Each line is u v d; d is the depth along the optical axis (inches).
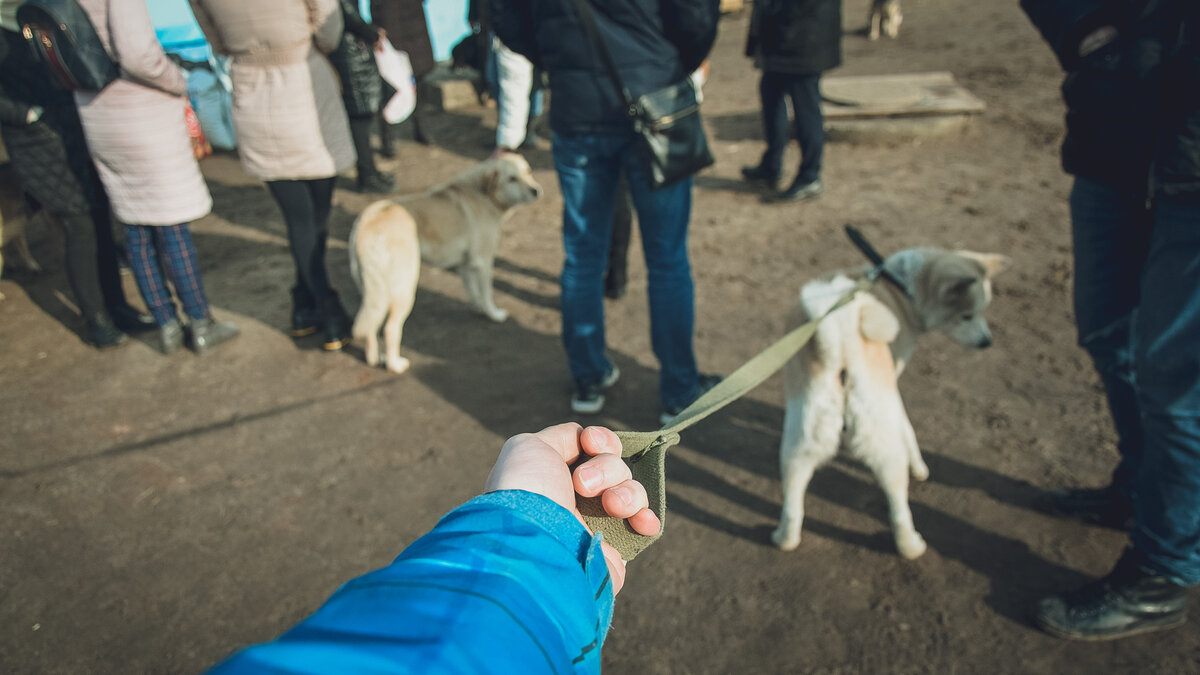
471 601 13.7
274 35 126.8
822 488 114.3
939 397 132.3
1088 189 88.7
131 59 122.4
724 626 91.9
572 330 126.2
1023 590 95.1
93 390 143.1
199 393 141.7
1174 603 86.1
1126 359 93.3
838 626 91.4
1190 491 78.2
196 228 217.5
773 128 217.3
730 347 149.4
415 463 122.1
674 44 107.2
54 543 107.3
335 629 11.9
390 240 137.9
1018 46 361.4
